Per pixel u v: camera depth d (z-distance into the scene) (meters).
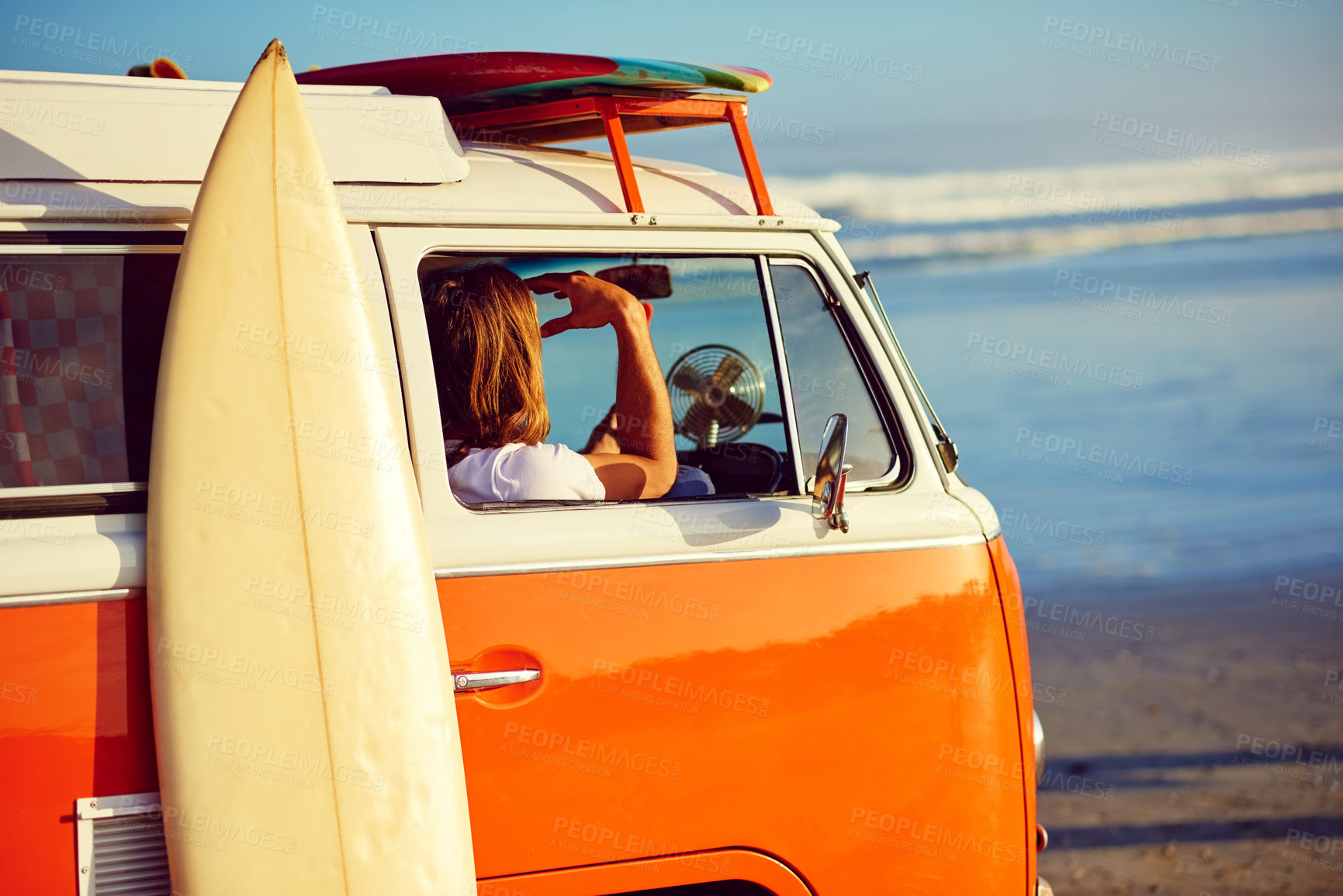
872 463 2.62
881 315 2.71
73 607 1.94
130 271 2.14
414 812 2.03
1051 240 35.22
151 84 2.27
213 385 2.03
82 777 1.93
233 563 1.99
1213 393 16.66
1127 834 4.80
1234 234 36.56
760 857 2.37
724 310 3.18
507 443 2.50
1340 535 9.97
